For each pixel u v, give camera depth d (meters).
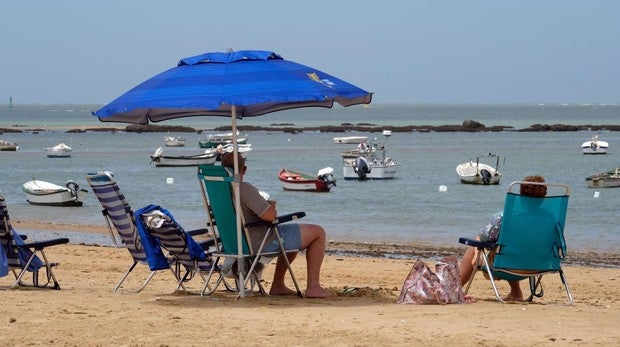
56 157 85.62
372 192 49.22
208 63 12.20
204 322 10.58
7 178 60.47
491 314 11.27
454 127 164.75
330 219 35.59
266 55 12.26
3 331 10.02
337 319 10.81
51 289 14.10
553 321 10.80
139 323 10.51
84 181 58.06
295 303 12.28
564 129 161.00
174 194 47.41
